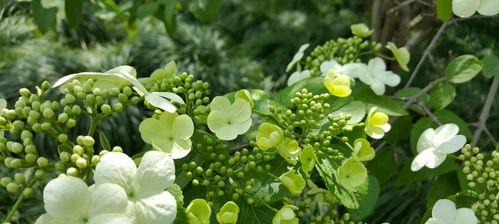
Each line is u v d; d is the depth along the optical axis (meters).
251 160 0.39
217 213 0.37
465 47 1.27
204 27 1.80
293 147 0.39
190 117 0.40
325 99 0.43
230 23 2.06
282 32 1.90
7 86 1.38
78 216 0.30
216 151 0.40
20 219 1.08
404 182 0.55
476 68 0.57
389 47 0.58
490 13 0.45
